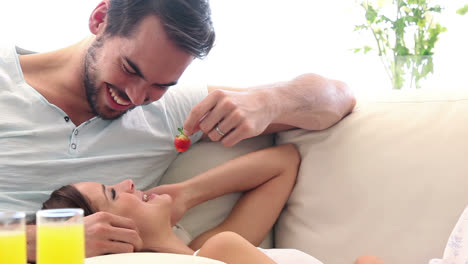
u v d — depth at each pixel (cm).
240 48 288
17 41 257
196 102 180
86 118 161
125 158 164
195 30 135
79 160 156
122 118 165
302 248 168
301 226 171
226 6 286
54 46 262
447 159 148
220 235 132
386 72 248
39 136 152
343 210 162
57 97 156
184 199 166
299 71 291
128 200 150
